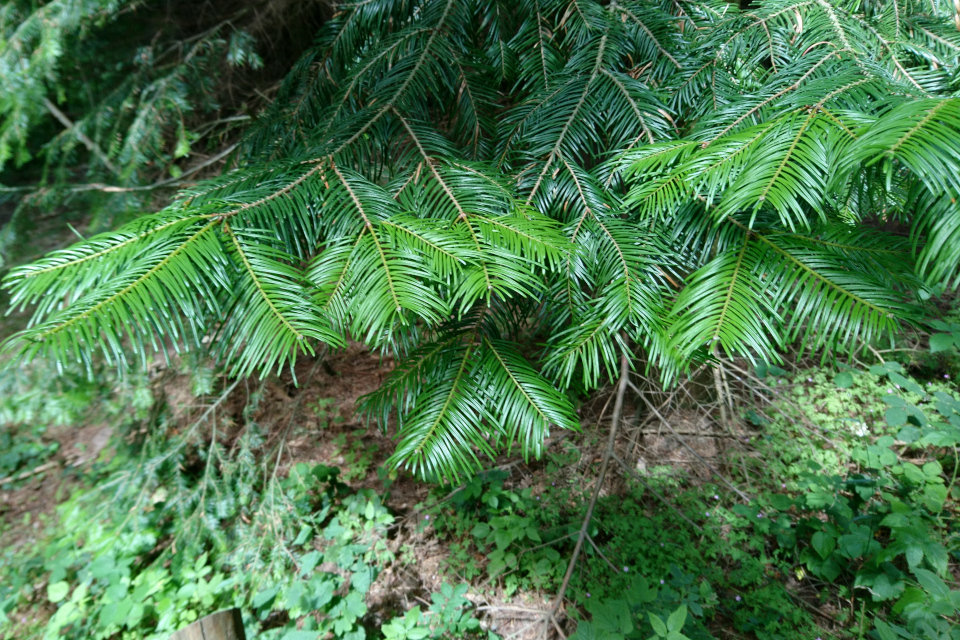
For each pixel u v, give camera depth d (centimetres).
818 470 184
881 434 192
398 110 98
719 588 165
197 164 209
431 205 82
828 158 65
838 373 204
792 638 150
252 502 200
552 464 200
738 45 96
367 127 95
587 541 177
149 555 197
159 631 170
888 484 174
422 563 186
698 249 85
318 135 104
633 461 199
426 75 104
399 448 77
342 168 85
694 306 73
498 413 78
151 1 179
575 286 82
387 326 75
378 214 77
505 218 78
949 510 170
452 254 71
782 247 76
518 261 72
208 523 189
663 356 74
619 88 96
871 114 70
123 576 183
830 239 75
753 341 70
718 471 195
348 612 165
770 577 166
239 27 193
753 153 69
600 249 83
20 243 161
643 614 149
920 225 60
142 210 161
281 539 184
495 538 175
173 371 192
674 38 104
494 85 109
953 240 57
